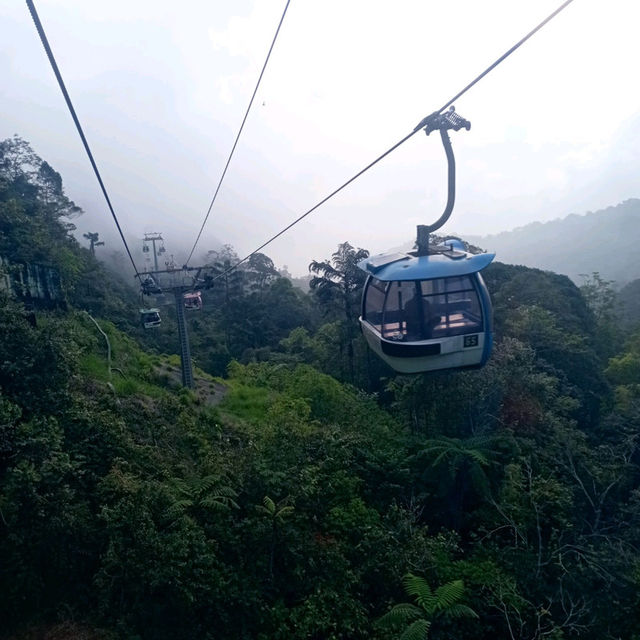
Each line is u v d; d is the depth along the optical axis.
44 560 7.90
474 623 8.98
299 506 9.88
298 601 8.34
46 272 22.72
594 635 9.35
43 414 9.69
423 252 8.52
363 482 11.54
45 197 40.12
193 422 13.78
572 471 12.38
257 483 9.73
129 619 7.41
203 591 7.45
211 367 39.59
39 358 10.17
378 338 8.53
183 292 22.20
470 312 8.27
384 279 7.99
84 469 9.18
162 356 26.70
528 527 11.28
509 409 14.59
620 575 9.94
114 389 13.95
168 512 8.07
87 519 8.26
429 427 14.92
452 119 7.24
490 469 12.46
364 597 8.97
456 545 10.40
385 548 9.53
